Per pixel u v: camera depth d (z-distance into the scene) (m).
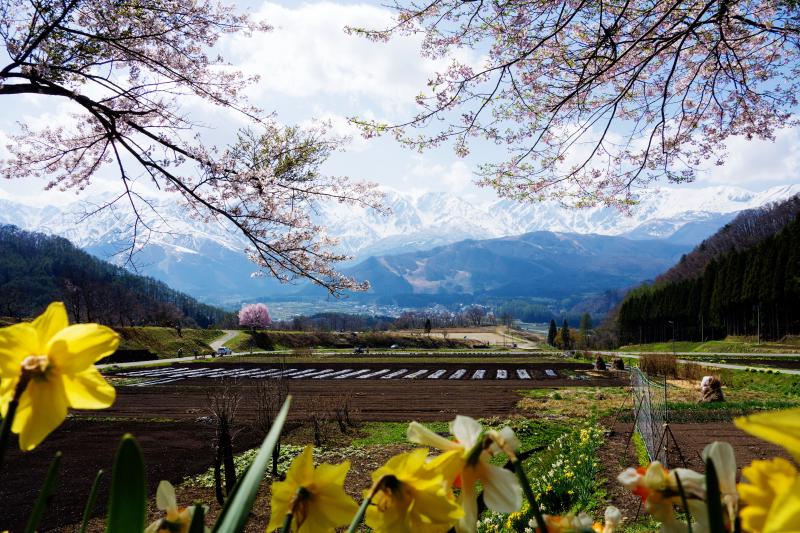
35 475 9.23
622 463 8.45
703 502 0.63
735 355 43.75
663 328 77.50
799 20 4.91
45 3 5.71
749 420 0.39
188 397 21.22
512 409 17.12
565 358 51.78
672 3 5.20
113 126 6.22
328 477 0.71
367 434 12.70
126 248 7.01
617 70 5.82
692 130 6.38
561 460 7.36
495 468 0.69
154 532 0.70
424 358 53.34
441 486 0.68
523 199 6.86
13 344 0.64
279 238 7.40
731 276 62.75
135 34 6.62
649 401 8.61
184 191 7.18
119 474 0.53
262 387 11.91
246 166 7.29
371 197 8.17
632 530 5.31
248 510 0.59
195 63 7.24
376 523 0.69
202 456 10.62
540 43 5.00
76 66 6.37
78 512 7.26
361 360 49.06
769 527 0.35
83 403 0.63
